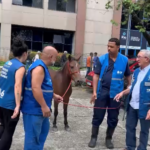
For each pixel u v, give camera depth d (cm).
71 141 453
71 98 852
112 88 411
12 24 1891
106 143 436
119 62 412
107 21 2109
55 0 1995
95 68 423
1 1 1836
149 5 754
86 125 551
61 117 602
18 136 460
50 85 306
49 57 300
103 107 420
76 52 2062
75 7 2050
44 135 330
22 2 1912
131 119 381
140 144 374
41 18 1961
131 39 2283
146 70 362
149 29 2027
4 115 325
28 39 2034
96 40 2106
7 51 1847
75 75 486
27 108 300
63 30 2058
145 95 355
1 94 317
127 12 780
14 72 307
